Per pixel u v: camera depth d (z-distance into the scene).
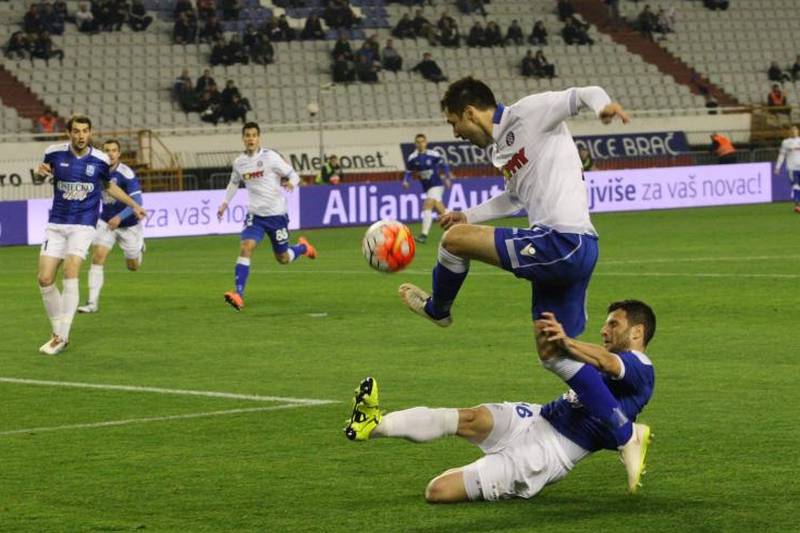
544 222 18.97
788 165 87.44
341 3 108.19
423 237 74.38
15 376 31.42
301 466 21.41
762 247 63.56
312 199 85.62
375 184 88.06
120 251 72.38
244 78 101.38
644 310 18.80
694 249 63.41
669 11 118.06
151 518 18.28
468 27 112.31
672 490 19.36
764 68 117.62
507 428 18.50
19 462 22.02
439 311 20.45
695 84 113.12
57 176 35.16
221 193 83.00
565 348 17.59
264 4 107.75
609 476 20.25
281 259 47.81
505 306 43.56
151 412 26.47
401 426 18.19
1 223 76.75
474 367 31.48
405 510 18.47
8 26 98.81
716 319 39.03
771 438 22.88
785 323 37.91
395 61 104.94
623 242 68.25
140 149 88.88
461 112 19.27
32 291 52.06
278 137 95.88
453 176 99.00
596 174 92.38
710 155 103.81
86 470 21.34
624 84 111.31
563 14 114.44
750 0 122.12
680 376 29.55
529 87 108.44
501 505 18.64
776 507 18.30
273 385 29.48
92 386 29.78
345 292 49.12
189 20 101.81
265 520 18.08
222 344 36.28
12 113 92.44
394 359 32.94
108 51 99.50
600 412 17.91
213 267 61.19
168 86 98.81
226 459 22.03
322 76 103.69
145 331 39.31
